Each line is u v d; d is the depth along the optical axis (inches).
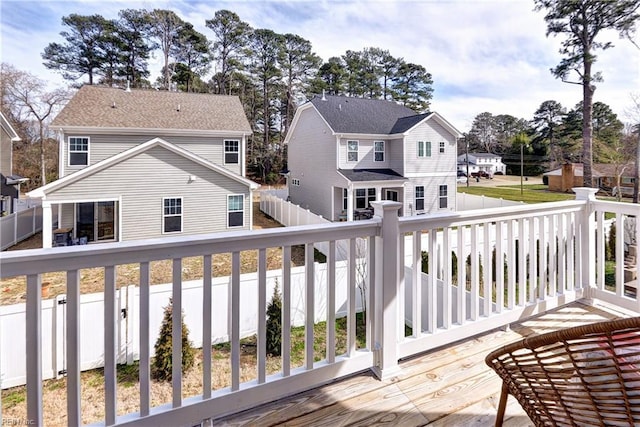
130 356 137.8
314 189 566.3
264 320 64.6
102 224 400.2
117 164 360.8
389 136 514.0
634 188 536.1
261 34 1002.1
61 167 395.5
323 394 69.8
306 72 1079.0
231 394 62.1
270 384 65.6
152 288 142.8
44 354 125.2
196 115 479.8
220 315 155.0
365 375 75.9
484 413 65.1
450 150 540.7
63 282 256.2
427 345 83.7
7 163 450.6
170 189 387.9
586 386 36.0
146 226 379.9
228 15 978.1
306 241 67.1
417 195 518.3
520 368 42.2
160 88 930.1
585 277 114.1
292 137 645.9
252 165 1015.0
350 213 469.7
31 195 327.0
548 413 41.0
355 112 553.9
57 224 432.8
